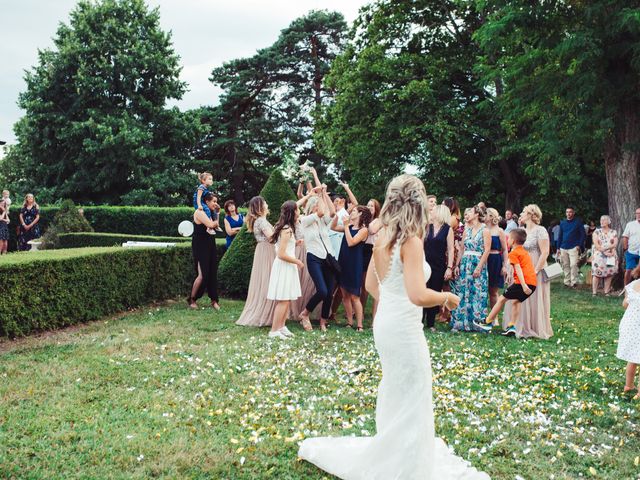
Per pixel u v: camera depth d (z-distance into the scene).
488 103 15.92
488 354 6.19
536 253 7.54
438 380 5.15
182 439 3.62
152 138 30.92
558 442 3.79
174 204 30.62
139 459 3.33
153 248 8.90
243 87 33.75
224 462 3.34
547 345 6.79
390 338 3.04
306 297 7.98
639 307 4.80
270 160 36.06
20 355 5.50
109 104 29.80
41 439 3.59
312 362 5.60
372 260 3.24
